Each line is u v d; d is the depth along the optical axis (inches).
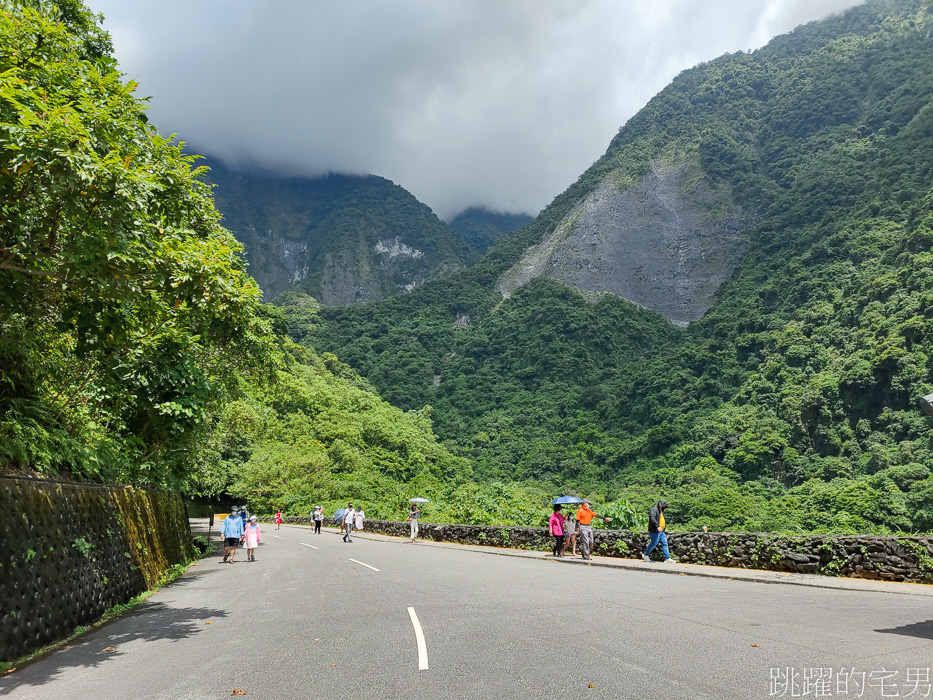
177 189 375.6
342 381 5949.8
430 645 265.0
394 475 4121.6
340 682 215.2
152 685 225.3
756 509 3272.6
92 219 295.1
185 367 565.0
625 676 209.2
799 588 425.1
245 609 402.3
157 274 340.5
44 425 441.4
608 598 386.0
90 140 286.8
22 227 297.0
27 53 333.7
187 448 709.9
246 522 904.9
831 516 2977.4
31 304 349.4
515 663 230.2
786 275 6250.0
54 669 262.5
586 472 5017.2
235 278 422.3
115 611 410.3
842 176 7288.4
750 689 192.2
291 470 2642.7
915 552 432.1
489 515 1106.7
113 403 609.6
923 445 3314.5
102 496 452.8
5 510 298.2
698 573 516.4
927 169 6323.8
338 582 523.2
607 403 5984.3
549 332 7509.8
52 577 331.0
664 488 4170.8
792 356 4817.9
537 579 498.6
